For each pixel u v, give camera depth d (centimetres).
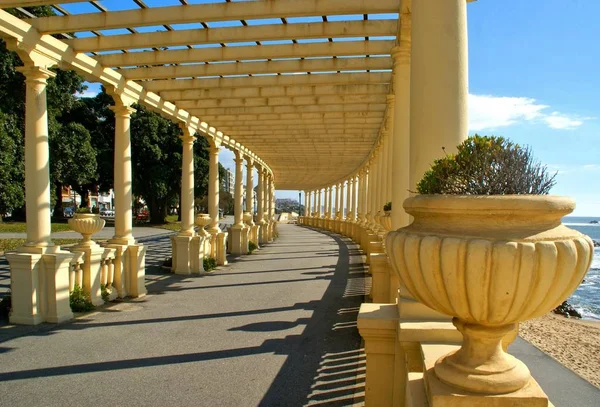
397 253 196
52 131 1720
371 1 523
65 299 624
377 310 324
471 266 168
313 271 1158
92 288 703
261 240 2075
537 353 623
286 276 1068
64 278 621
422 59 292
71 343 526
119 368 447
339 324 623
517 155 206
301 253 1644
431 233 185
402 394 291
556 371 541
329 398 379
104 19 577
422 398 202
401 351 291
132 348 511
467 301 177
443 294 182
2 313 638
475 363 192
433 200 190
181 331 583
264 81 819
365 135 1292
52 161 2041
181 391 392
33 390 392
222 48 682
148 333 572
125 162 800
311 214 4719
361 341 543
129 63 706
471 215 182
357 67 718
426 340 259
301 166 2248
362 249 1709
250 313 687
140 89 831
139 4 564
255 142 1479
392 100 802
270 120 1098
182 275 1062
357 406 365
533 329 890
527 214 175
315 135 1305
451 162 213
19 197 1445
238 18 550
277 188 4316
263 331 586
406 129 564
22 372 434
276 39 605
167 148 3078
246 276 1064
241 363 464
